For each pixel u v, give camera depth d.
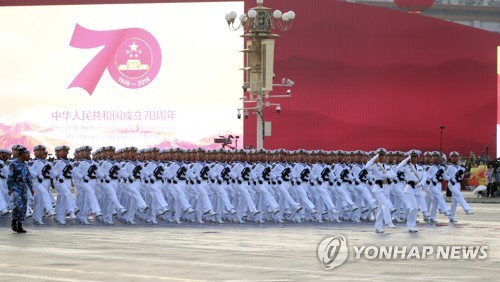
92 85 82.88
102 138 82.75
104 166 39.69
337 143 85.94
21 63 83.62
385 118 87.06
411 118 87.75
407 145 87.75
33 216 39.34
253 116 82.12
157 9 82.25
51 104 83.38
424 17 88.00
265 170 42.31
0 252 25.55
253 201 42.62
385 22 87.00
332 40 85.69
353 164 43.50
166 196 41.91
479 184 76.94
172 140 82.38
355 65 86.38
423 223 40.81
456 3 153.12
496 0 155.62
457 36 89.12
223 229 36.38
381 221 34.44
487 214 48.25
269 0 84.12
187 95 82.12
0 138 83.81
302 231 35.16
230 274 20.73
